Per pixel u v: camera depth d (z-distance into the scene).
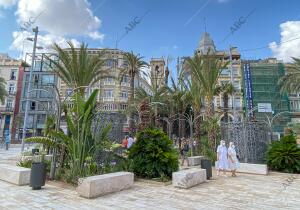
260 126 14.96
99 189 7.07
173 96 25.14
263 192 8.02
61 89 42.84
